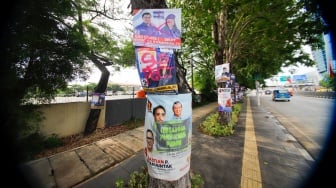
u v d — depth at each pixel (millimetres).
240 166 3789
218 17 7543
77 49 5008
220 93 7164
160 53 2148
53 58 4449
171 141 2166
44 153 5000
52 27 4250
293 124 8133
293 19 6543
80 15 6535
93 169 3850
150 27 2146
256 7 6402
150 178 2330
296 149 4789
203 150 4805
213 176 3383
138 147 5375
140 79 2238
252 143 5352
